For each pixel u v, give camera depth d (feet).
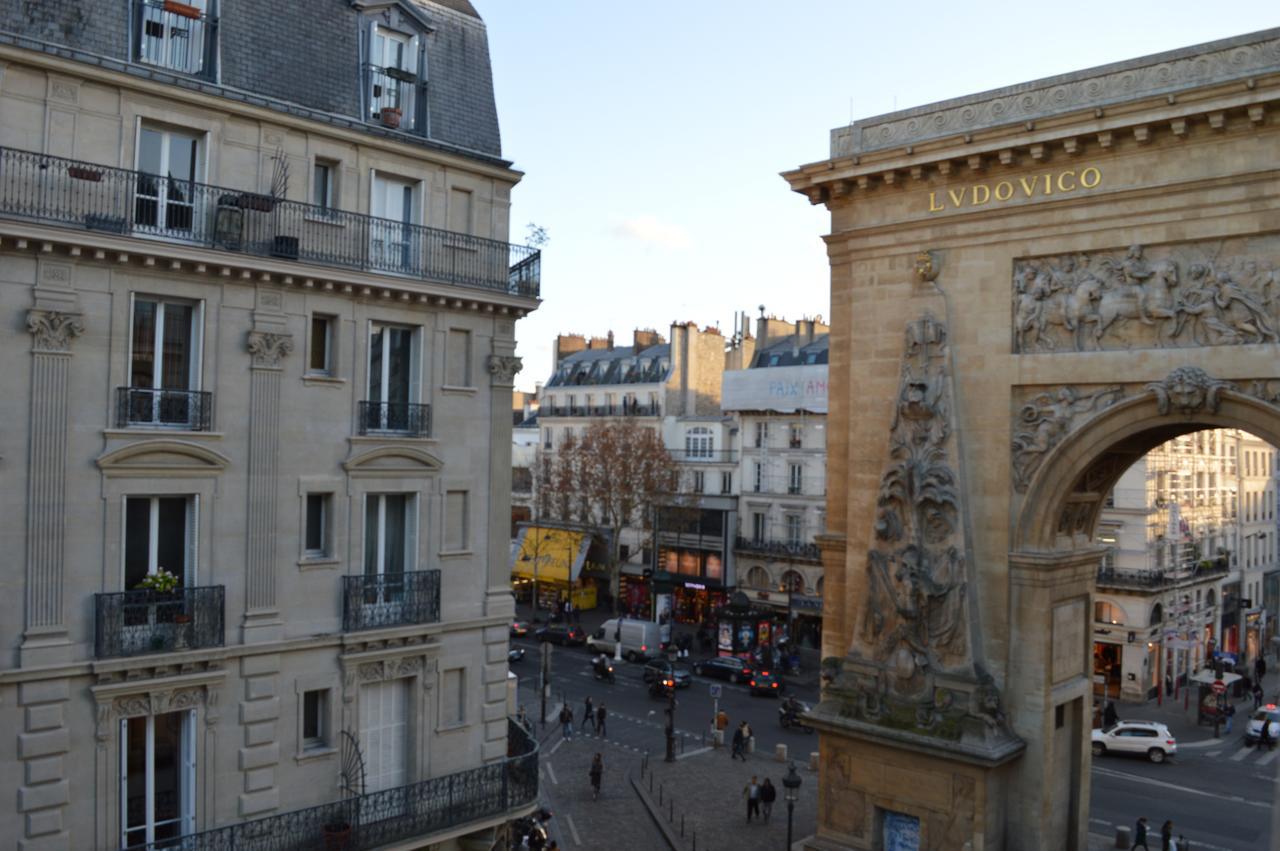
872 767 98.53
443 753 81.30
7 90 62.80
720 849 108.78
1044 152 89.40
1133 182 85.56
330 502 76.13
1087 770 100.07
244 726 70.90
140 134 68.69
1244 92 77.97
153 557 68.23
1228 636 232.32
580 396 312.09
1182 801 129.29
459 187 84.17
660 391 286.25
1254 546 250.98
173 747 68.85
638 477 247.29
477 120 87.51
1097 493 96.73
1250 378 79.56
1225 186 80.79
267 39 74.74
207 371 69.82
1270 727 159.02
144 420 67.10
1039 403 91.35
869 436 102.27
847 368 106.63
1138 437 89.51
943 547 94.68
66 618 63.98
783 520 240.32
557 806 124.67
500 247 85.76
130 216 66.18
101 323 65.41
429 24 84.74
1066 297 90.02
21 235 61.05
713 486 264.31
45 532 63.10
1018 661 91.97
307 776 73.82
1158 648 193.98
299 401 74.18
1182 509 207.51
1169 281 83.82
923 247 98.84
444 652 81.61
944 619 93.86
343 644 75.31
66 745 63.62
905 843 96.99
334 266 74.18
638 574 272.72
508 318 86.33
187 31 71.05
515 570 286.87
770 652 209.67
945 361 95.76
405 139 79.97
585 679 196.95
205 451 69.05
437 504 81.56
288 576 73.46
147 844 65.16
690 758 146.30
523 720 145.18
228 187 71.31
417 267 79.92
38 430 62.90
